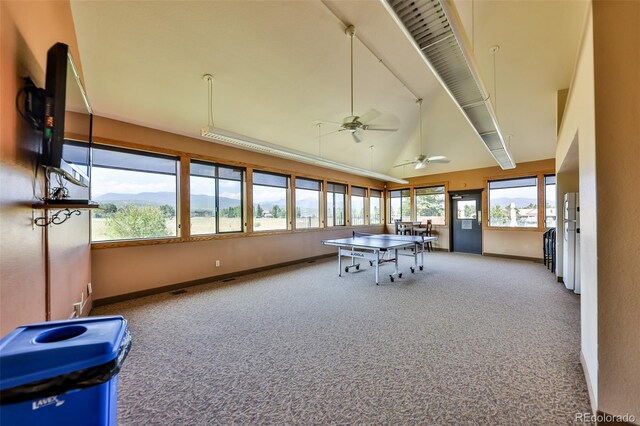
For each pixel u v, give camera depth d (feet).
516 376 6.93
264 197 20.92
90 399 2.98
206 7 9.53
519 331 9.57
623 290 4.89
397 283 16.38
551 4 11.49
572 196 14.12
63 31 7.96
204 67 11.69
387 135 22.80
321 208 26.04
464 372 7.14
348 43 12.48
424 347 8.52
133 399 6.25
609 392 4.99
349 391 6.45
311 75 13.66
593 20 5.16
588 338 6.37
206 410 5.89
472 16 11.18
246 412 5.82
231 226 18.62
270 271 20.11
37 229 5.67
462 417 5.57
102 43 9.90
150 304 12.84
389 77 15.62
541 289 14.82
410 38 6.99
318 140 20.48
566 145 11.32
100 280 12.76
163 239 14.89
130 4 9.01
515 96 16.79
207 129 11.97
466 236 28.22
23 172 5.00
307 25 11.11
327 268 21.17
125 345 3.47
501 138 14.26
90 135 8.20
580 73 6.85
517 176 24.57
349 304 12.67
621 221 4.92
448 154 25.88
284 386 6.68
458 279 17.22
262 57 11.91
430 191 30.60
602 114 5.08
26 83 5.24
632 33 4.88
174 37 10.20
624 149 4.91
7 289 4.32
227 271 17.92
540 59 13.93
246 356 8.11
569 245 14.20
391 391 6.43
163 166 15.29
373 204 32.99
